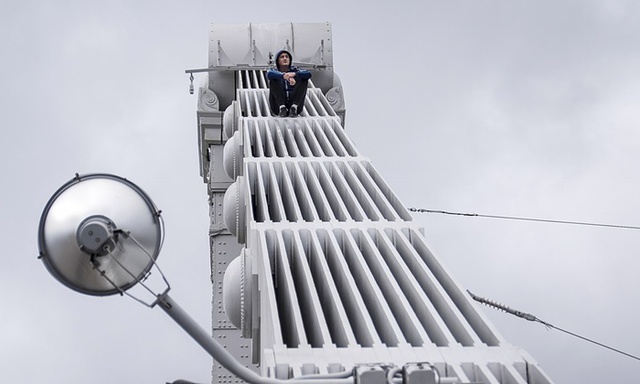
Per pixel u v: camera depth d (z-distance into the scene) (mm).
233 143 14047
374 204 9812
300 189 10672
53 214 4477
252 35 17812
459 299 7395
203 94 17312
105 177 4672
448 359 6055
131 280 4473
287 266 8016
